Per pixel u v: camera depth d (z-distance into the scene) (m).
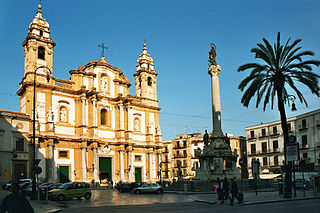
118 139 64.19
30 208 9.97
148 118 71.25
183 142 100.75
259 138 83.75
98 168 59.62
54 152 55.50
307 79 31.89
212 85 47.03
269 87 33.97
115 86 66.19
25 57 58.06
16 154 48.62
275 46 33.38
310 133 70.00
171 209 21.56
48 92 56.22
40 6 59.00
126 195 39.03
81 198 35.00
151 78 74.56
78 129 59.03
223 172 42.75
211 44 48.19
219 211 19.61
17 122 49.62
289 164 29.64
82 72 61.16
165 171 102.69
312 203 23.73
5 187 43.75
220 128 46.22
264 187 44.66
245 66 33.59
